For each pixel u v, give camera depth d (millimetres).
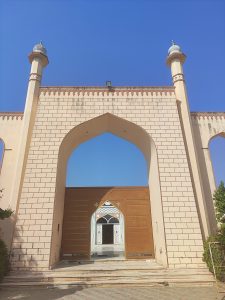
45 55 11633
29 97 10625
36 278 7543
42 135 9969
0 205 9734
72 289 7121
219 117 11641
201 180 9922
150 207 10906
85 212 10898
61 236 10352
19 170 9438
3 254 7551
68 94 10789
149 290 6941
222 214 7820
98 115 10414
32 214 8742
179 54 11664
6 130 11070
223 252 7574
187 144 10172
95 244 24297
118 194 11188
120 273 7887
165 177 9422
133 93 10906
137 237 10453
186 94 11141
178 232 8641
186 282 7430
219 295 6441
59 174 9891
